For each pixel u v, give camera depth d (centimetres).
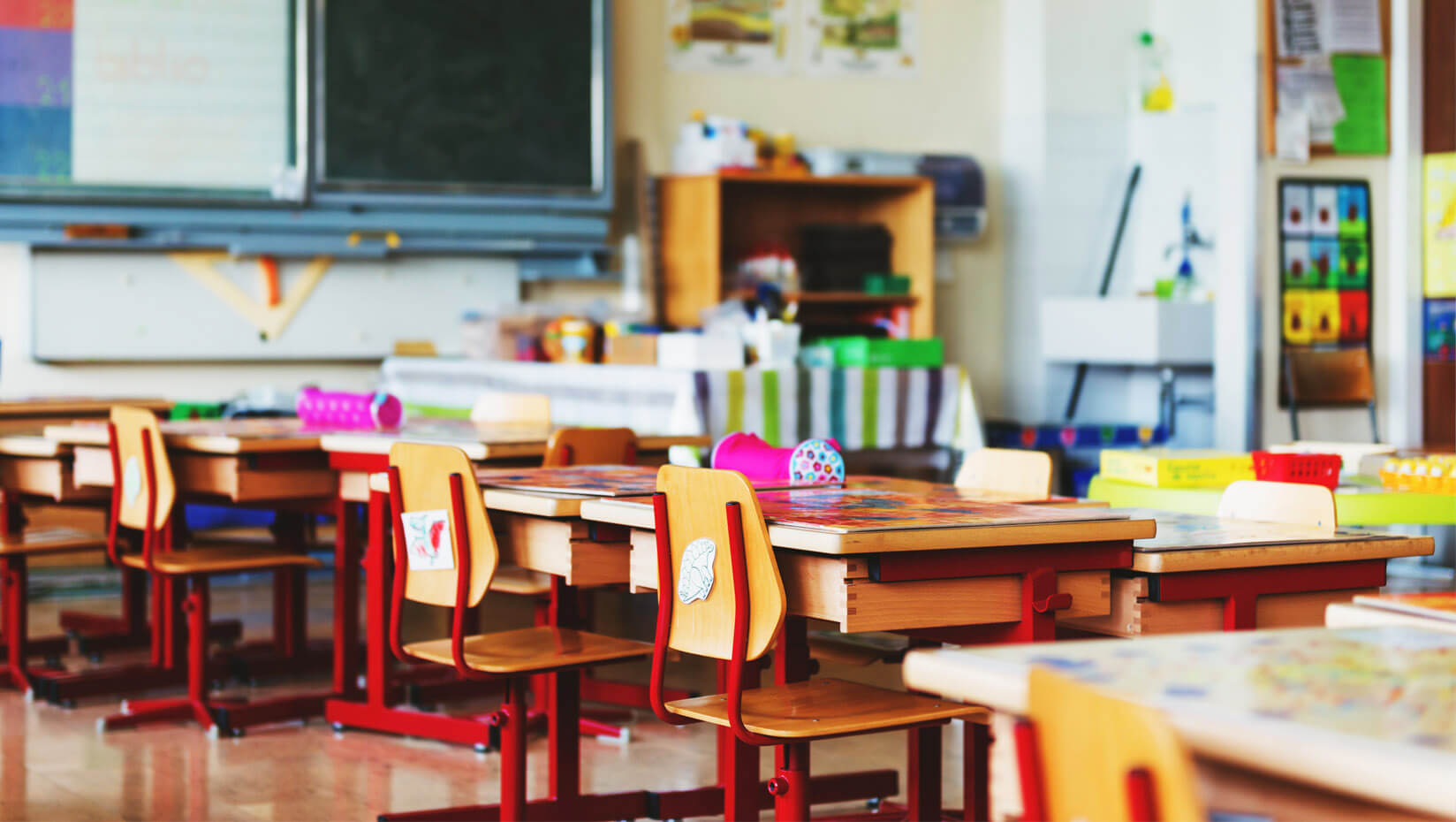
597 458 396
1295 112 658
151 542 396
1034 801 120
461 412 649
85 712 418
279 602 469
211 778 353
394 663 468
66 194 643
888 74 798
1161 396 794
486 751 377
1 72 636
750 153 722
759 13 772
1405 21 670
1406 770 102
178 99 658
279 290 682
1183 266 771
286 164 673
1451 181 666
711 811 319
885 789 338
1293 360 651
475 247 699
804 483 320
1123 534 241
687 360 569
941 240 805
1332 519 283
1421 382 675
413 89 689
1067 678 118
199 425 466
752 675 287
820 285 741
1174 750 104
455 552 292
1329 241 669
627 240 743
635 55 748
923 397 605
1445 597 172
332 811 327
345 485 407
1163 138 803
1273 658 135
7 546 430
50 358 648
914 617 229
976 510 254
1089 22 809
